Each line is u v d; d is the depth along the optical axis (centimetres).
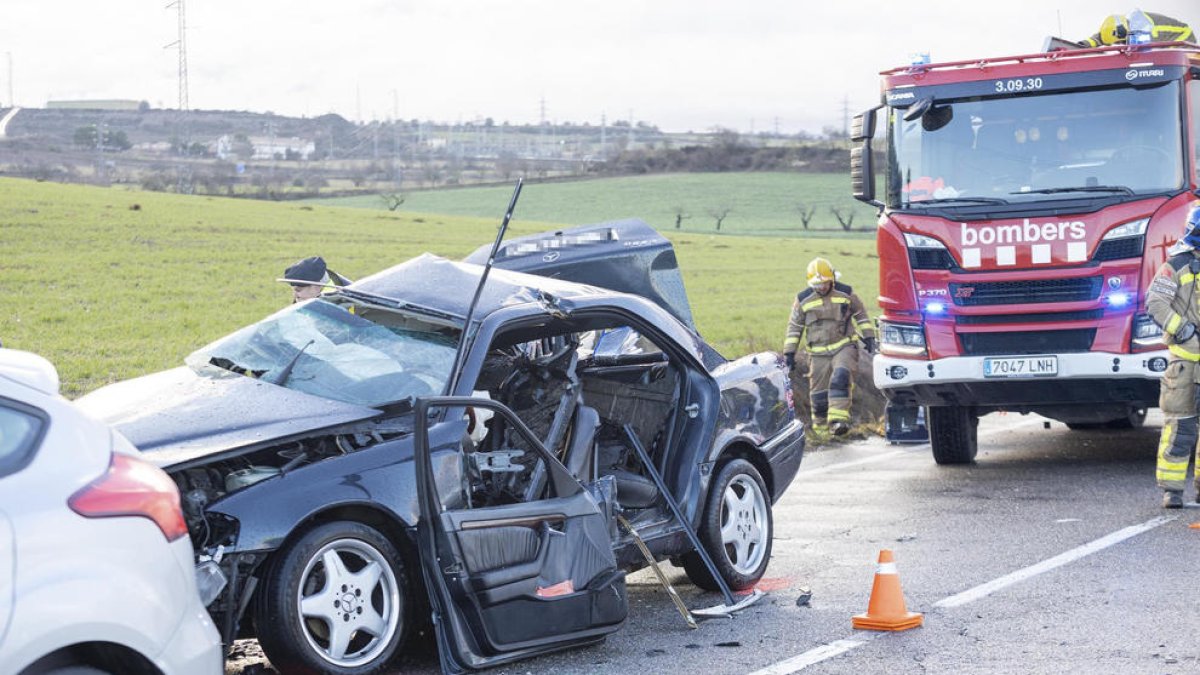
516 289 659
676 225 12369
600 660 591
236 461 577
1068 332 1105
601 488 636
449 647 543
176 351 2520
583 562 595
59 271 4006
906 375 1148
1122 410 1187
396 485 547
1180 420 945
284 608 511
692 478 702
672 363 725
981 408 1224
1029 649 592
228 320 3125
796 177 16725
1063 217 1099
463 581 544
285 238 5784
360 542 538
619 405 720
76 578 366
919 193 1149
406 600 557
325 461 544
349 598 536
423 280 667
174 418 562
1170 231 1084
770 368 801
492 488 601
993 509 977
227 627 501
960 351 1134
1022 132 1125
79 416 391
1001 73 1129
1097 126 1109
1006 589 713
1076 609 663
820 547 855
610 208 13738
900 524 929
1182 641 596
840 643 612
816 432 1467
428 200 14425
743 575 729
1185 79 1100
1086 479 1113
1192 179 1093
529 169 18412
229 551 502
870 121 1159
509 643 557
